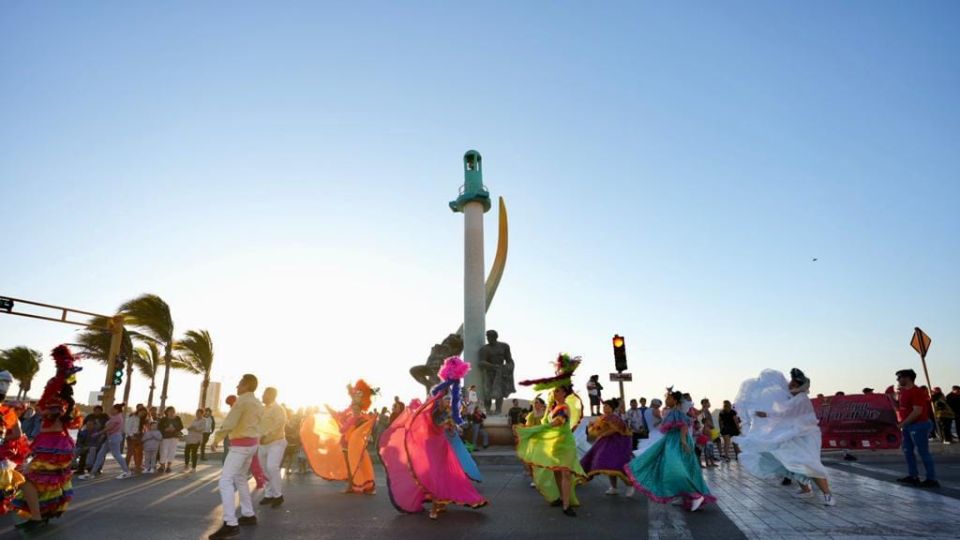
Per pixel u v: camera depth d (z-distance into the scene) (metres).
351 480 10.00
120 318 23.94
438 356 24.03
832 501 7.76
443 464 7.67
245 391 6.70
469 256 25.91
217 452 21.45
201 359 31.66
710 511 7.50
